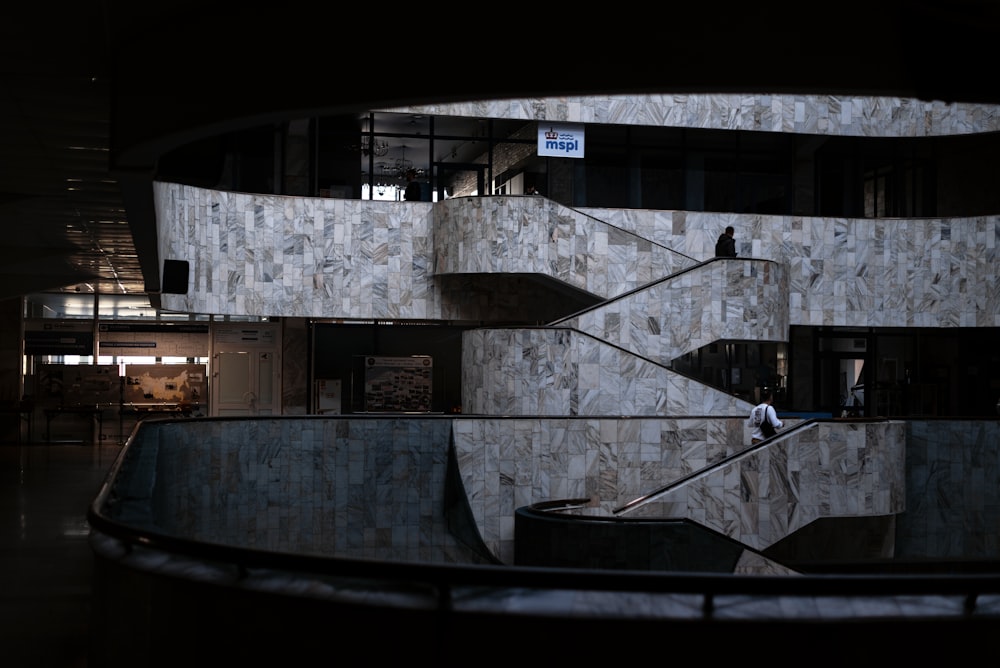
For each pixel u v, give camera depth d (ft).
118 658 21.04
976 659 17.72
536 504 62.28
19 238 61.67
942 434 71.77
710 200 101.96
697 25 24.17
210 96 27.20
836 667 17.46
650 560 54.08
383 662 17.79
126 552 21.02
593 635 17.43
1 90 33.17
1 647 26.66
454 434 65.05
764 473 65.46
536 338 74.43
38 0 26.50
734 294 82.07
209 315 95.04
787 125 98.53
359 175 94.27
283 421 61.52
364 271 90.79
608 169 100.07
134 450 33.83
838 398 106.01
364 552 63.21
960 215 107.96
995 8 24.73
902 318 99.91
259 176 92.27
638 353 80.23
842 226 99.60
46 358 96.63
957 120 99.25
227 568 19.74
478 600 17.97
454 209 88.53
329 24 25.50
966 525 71.77
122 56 30.09
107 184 45.03
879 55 24.71
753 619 17.49
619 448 67.56
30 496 57.06
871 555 72.90
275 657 18.37
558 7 24.26
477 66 24.45
